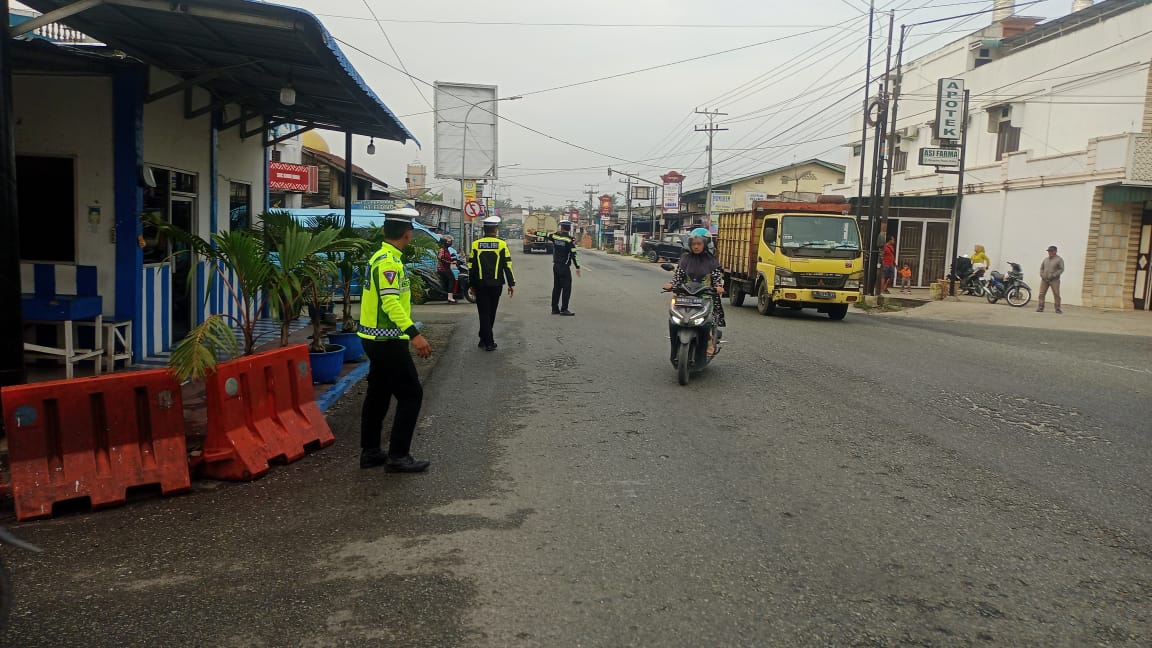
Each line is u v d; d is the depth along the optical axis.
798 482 5.61
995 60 27.81
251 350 7.47
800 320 16.38
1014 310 20.14
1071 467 6.02
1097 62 22.30
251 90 10.87
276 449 5.99
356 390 8.77
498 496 5.29
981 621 3.62
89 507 5.11
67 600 3.81
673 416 7.56
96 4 6.31
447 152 29.22
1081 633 3.52
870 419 7.49
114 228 9.03
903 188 32.41
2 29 5.89
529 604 3.74
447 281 19.33
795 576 4.07
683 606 3.73
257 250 7.29
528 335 13.28
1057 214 22.25
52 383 5.03
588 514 4.95
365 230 11.26
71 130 8.93
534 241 57.69
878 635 3.48
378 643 3.39
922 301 22.55
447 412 7.73
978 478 5.73
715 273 9.34
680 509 5.04
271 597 3.83
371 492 5.39
